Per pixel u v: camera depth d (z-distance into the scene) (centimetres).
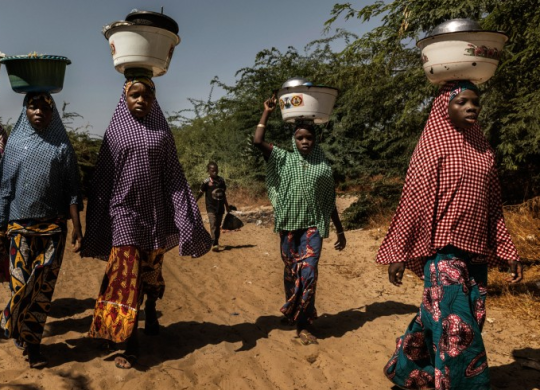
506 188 942
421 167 349
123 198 420
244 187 1574
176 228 458
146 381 398
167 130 443
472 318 334
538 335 485
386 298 627
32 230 414
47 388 382
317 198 484
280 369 425
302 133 479
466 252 350
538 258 688
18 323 402
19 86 402
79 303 588
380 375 417
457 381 328
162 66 419
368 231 1020
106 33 416
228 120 1747
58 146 420
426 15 761
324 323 539
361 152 1516
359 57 909
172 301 609
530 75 705
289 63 1669
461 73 340
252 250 944
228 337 495
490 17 649
